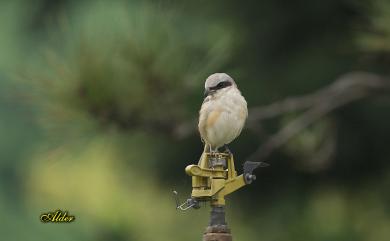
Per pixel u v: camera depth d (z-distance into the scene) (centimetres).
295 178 1177
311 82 1112
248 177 618
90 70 873
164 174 1195
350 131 1114
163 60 901
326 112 1020
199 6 1120
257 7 1123
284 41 1126
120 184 1512
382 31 943
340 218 1241
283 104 1014
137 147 1159
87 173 1592
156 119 922
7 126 2625
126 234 1596
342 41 1095
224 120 789
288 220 1227
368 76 1028
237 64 1092
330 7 1095
